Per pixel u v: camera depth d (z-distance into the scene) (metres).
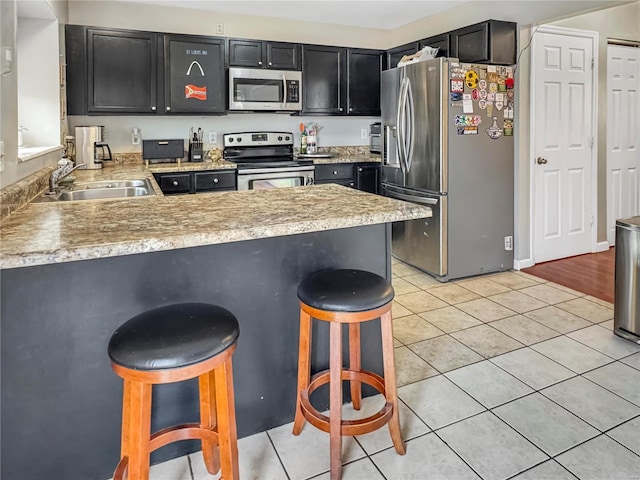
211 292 1.71
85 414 1.56
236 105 4.27
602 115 4.40
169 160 4.34
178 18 4.29
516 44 3.80
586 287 3.59
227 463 1.39
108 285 1.54
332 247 1.92
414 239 4.05
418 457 1.73
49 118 3.25
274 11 4.44
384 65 5.04
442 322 2.98
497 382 2.24
